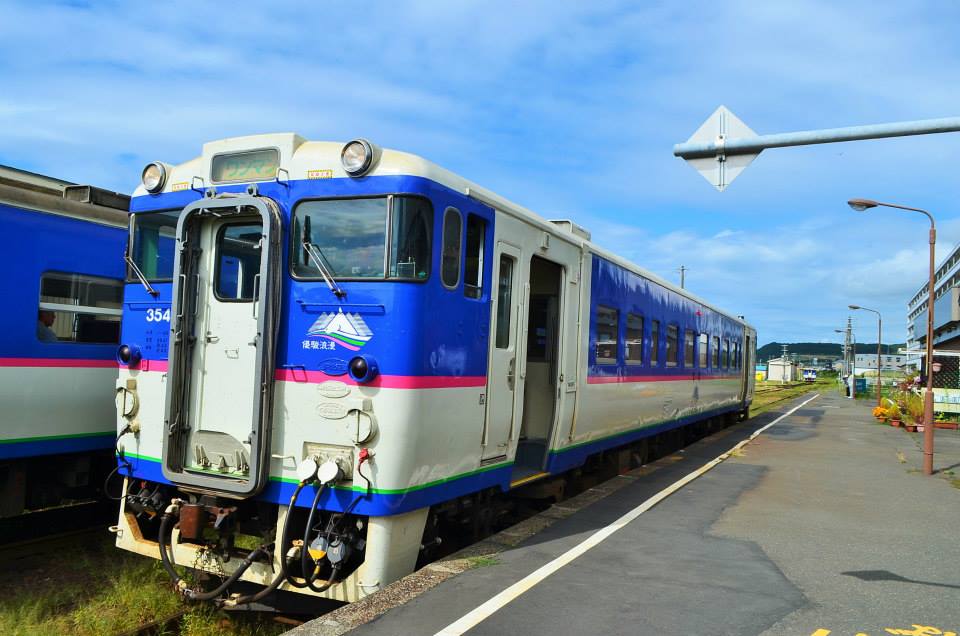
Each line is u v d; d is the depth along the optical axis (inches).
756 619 198.8
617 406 404.8
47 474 310.3
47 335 294.0
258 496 215.0
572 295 332.5
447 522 265.6
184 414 223.9
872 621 199.8
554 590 215.8
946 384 902.4
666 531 293.4
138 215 251.0
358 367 202.8
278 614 234.7
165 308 237.3
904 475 467.8
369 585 203.9
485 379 248.4
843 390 2156.7
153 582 241.8
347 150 215.2
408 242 209.5
